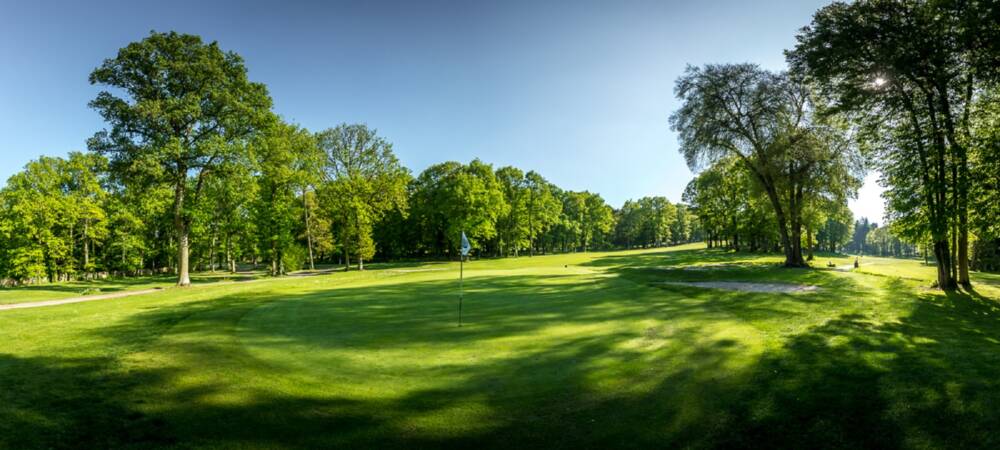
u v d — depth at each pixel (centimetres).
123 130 2730
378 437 504
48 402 602
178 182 3000
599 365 754
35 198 3931
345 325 1141
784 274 2633
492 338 971
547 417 555
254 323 1179
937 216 1855
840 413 556
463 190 5903
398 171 5056
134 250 5144
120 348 888
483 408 584
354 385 675
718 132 3344
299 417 557
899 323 1053
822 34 2055
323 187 4722
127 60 2708
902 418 540
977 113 1836
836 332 953
